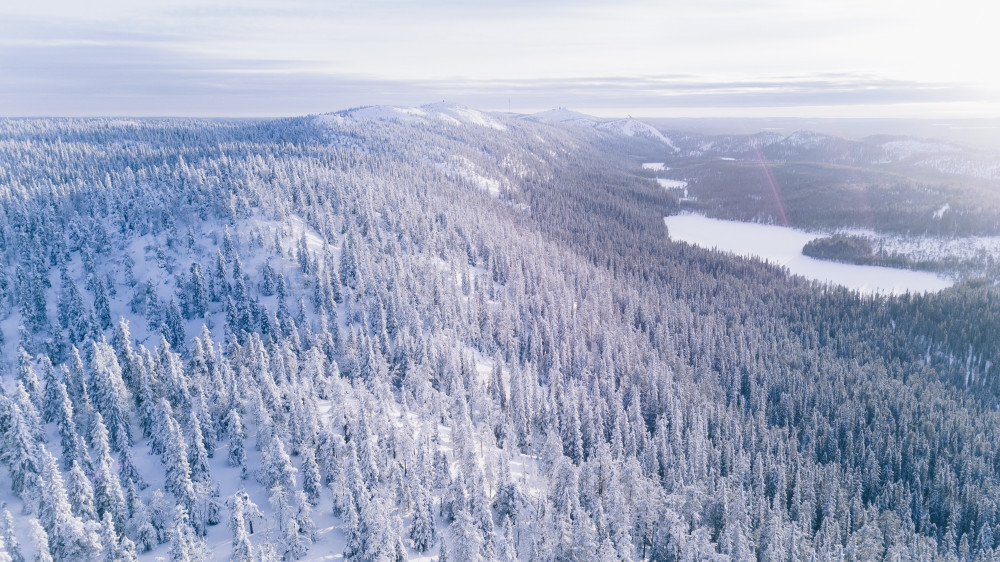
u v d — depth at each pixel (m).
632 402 122.75
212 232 167.62
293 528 71.88
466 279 176.00
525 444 110.25
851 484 105.00
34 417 85.31
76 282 161.50
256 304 141.38
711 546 70.69
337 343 126.44
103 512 71.81
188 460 81.81
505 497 84.19
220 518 79.12
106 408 89.25
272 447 81.81
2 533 62.94
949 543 91.62
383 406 94.19
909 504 102.19
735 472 101.06
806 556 77.69
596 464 92.88
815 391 139.00
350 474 78.06
